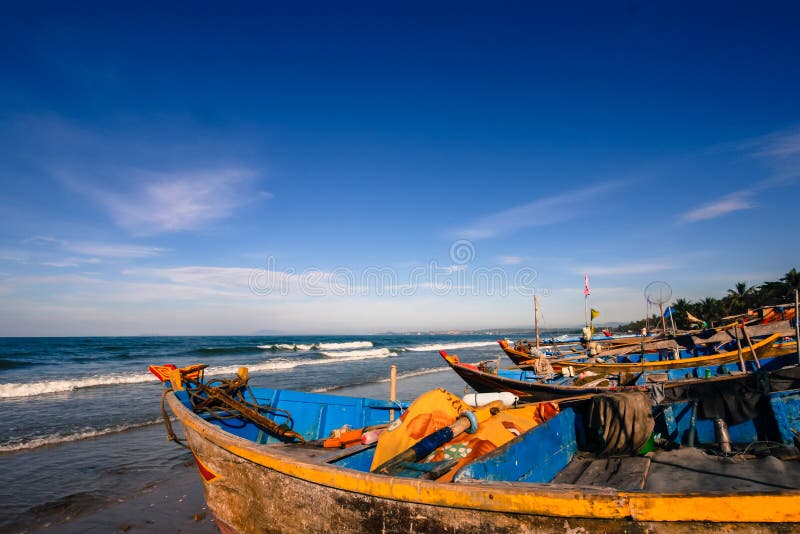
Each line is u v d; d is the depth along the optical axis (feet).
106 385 70.18
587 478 14.98
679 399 18.74
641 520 9.50
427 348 212.23
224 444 16.96
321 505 13.48
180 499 25.09
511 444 14.12
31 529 21.20
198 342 231.50
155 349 158.92
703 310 179.11
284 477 14.70
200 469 18.97
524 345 57.88
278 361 120.78
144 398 56.80
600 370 43.14
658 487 13.24
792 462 14.24
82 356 127.24
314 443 21.35
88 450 33.99
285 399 26.66
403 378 82.38
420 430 15.38
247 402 25.18
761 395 16.74
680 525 9.30
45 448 34.30
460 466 13.41
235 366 99.30
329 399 26.21
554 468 15.88
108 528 21.39
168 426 22.21
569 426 17.88
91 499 24.76
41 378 77.66
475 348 210.79
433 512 11.35
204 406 23.99
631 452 16.31
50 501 24.40
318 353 156.25
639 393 17.49
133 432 39.58
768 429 16.44
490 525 10.73
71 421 43.19
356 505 12.62
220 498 17.78
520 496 10.33
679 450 16.43
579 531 10.00
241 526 16.63
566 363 46.21
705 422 17.76
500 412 17.44
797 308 21.53
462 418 15.48
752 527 8.84
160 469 30.04
